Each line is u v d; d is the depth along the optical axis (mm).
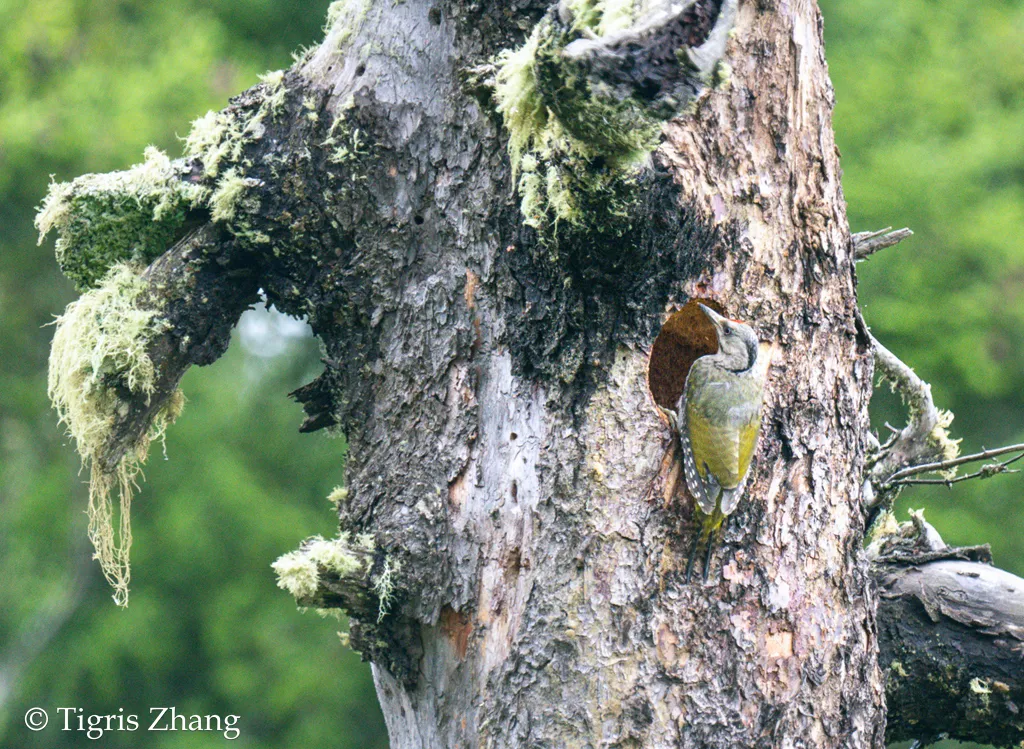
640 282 9016
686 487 9109
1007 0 27656
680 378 12000
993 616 11055
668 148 9008
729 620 9094
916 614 11219
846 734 9430
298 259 10164
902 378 12469
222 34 28953
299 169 10055
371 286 9898
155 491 29062
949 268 24156
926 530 12000
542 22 7637
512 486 9203
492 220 9422
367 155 9930
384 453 9773
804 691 9266
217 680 27984
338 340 10188
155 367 10258
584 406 9078
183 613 28641
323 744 27750
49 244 29203
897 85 26234
